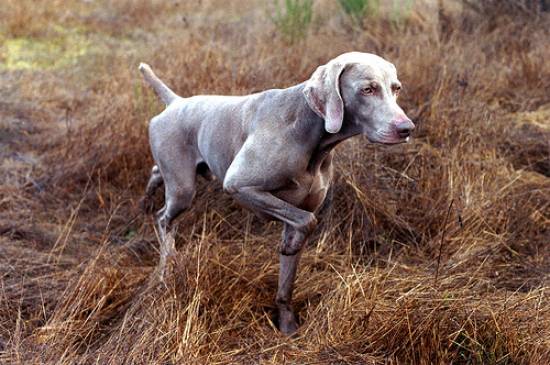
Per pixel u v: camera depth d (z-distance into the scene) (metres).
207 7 10.64
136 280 4.21
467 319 3.56
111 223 5.08
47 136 6.40
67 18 10.75
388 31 8.05
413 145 5.36
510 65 7.18
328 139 3.46
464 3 8.41
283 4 9.69
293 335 3.85
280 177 3.51
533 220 4.87
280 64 6.72
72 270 4.39
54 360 3.37
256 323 3.88
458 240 4.58
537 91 6.77
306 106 3.42
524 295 3.98
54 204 5.35
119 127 5.79
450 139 5.49
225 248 4.34
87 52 9.09
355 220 4.77
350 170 4.92
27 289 4.15
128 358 3.27
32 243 4.77
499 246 4.61
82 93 7.56
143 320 3.55
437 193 4.92
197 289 3.77
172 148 4.16
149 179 5.48
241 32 8.76
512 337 3.47
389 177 5.10
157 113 5.88
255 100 3.70
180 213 4.33
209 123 3.94
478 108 5.89
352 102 3.25
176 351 3.41
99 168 5.57
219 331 3.63
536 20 8.02
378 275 3.95
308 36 7.99
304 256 4.42
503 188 4.93
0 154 6.05
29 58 8.94
